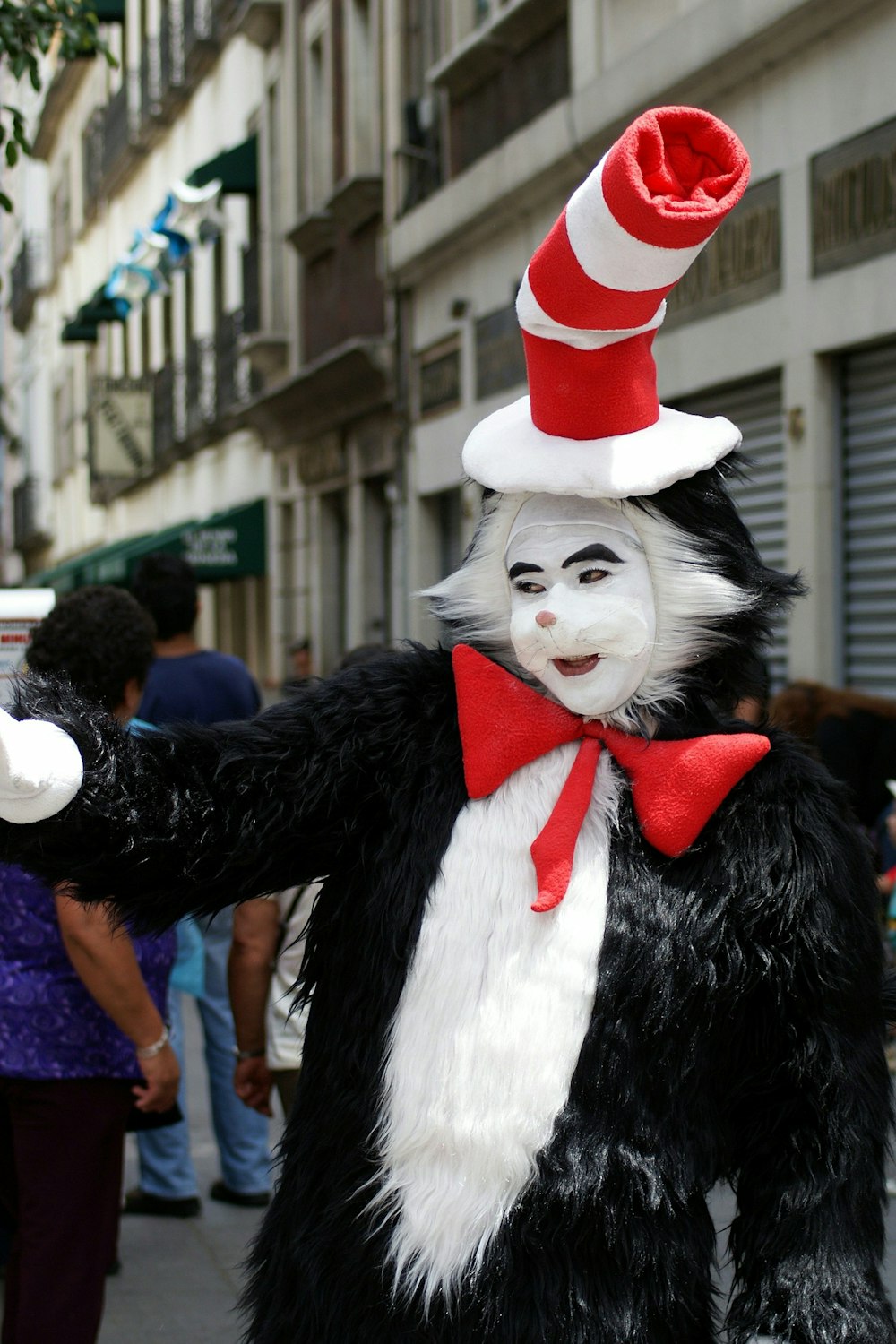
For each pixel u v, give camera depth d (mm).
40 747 2340
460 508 16812
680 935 2359
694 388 11695
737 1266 2422
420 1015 2365
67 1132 3959
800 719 7617
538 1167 2293
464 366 16344
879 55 9414
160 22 30266
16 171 54188
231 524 25531
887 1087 2465
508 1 15164
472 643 2627
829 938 2385
